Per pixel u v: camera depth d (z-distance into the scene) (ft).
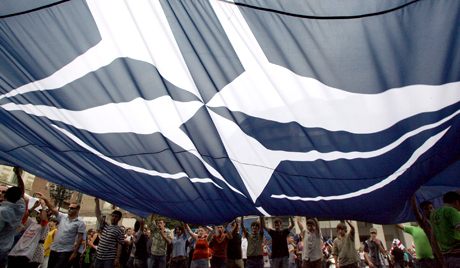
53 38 12.28
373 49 10.68
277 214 12.71
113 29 12.20
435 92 10.37
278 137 11.71
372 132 11.02
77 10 12.23
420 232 22.40
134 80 12.26
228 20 11.51
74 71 12.39
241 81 11.64
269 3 11.09
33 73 12.50
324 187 11.87
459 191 15.78
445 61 10.21
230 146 12.12
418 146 10.78
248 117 11.76
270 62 11.34
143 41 12.12
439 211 13.67
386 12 10.50
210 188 12.85
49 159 13.30
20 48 12.35
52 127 12.76
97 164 13.07
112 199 13.73
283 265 24.59
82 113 12.55
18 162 13.28
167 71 12.07
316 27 10.91
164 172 12.76
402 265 32.14
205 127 12.15
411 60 10.46
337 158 11.41
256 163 12.08
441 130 10.49
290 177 12.00
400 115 10.70
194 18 11.73
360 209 11.96
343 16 10.73
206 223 13.80
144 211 14.10
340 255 24.72
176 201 13.24
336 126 11.21
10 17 12.14
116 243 21.31
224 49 11.62
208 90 11.91
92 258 31.76
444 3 10.07
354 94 10.96
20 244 18.86
